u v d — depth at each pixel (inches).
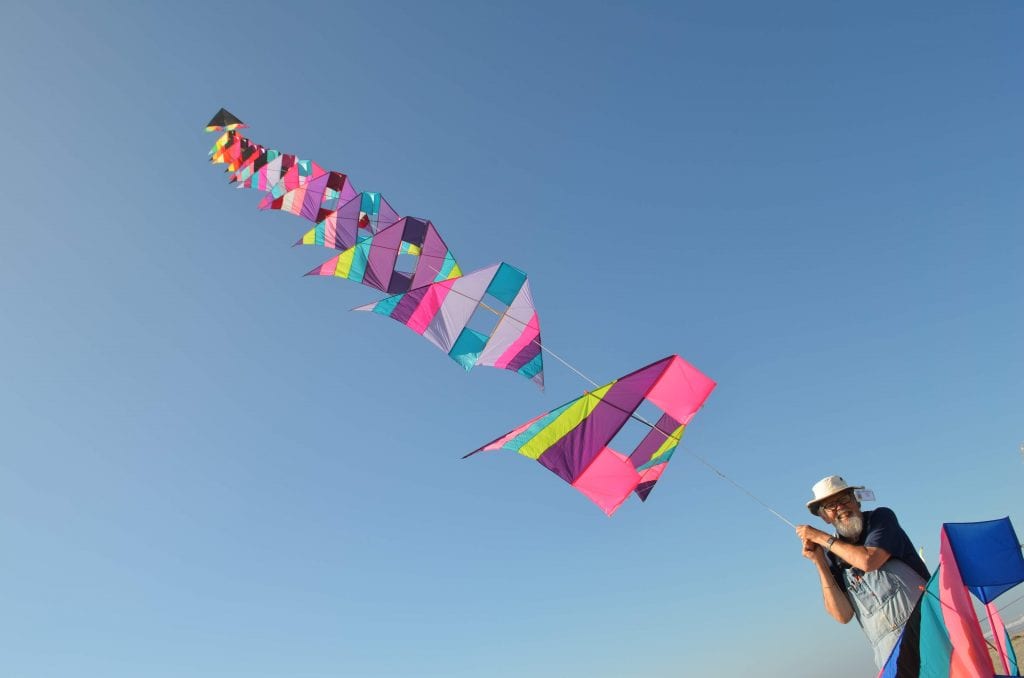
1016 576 158.6
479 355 293.1
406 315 293.3
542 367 285.3
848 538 168.9
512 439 235.8
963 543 159.9
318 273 344.5
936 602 154.3
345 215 397.1
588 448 235.6
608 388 227.0
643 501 240.2
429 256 343.3
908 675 152.4
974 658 150.6
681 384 228.1
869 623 162.2
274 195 421.1
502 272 282.0
